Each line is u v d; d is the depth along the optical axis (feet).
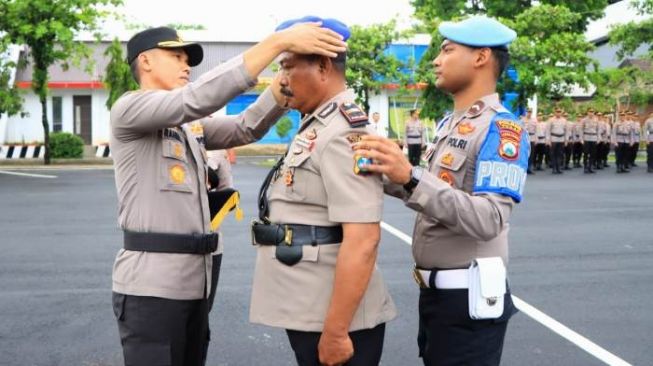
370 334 9.37
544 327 18.51
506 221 9.37
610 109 109.09
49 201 45.39
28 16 74.23
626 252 28.07
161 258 10.55
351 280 8.61
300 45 8.77
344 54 9.16
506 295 9.98
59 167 77.92
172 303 10.57
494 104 9.93
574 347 17.02
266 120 11.62
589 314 19.63
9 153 92.48
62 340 17.58
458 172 9.79
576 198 47.19
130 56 11.08
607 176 70.03
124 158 10.59
